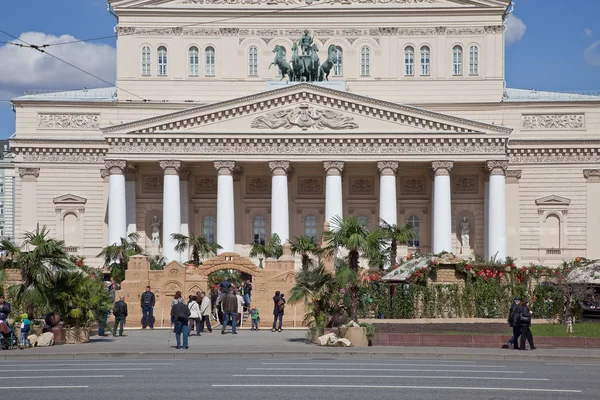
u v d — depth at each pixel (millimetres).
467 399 27578
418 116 99312
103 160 109688
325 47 113312
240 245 107812
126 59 112688
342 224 50344
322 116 100062
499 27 112312
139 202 106250
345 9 112688
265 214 108438
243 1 113438
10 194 165375
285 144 100000
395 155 99625
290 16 113188
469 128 99188
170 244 98688
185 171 105375
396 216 101500
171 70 112938
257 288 70500
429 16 112812
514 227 109250
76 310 51062
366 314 60156
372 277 61156
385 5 112812
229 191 99625
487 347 48938
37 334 50375
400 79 112688
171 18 113062
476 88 112312
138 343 51438
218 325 67250
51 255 51469
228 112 100062
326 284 51938
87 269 70188
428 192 107250
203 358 42938
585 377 34156
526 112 110125
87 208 109500
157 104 110875
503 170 99312
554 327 57531
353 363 39250
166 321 68688
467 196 106438
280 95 99875
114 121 110500
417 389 29500
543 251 108938
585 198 108938
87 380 31984
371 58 113000
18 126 109812
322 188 108500
